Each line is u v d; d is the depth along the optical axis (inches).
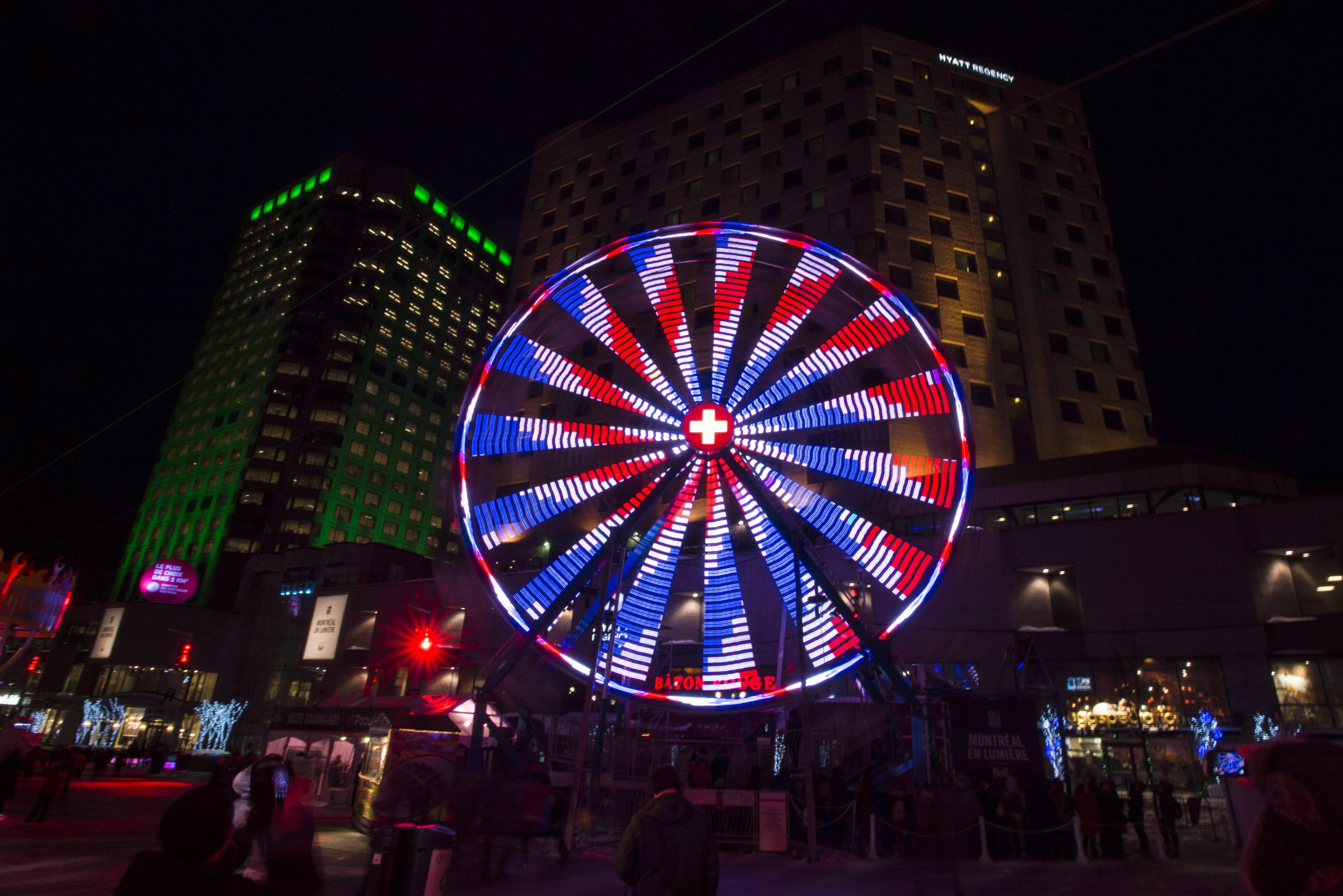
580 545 949.2
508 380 1007.6
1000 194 2498.8
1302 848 92.8
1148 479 1589.6
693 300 2253.9
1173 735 1077.1
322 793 1162.0
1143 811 921.5
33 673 2955.2
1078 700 1428.4
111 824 783.7
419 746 834.2
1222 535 1443.2
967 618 1545.3
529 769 804.0
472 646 2031.3
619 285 1141.1
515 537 935.0
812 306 1093.8
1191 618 1414.9
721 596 957.2
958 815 543.8
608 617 927.7
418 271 5128.0
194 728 2620.6
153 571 2844.5
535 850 682.2
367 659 2229.3
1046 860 709.3
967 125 2534.5
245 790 264.4
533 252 2854.3
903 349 992.2
